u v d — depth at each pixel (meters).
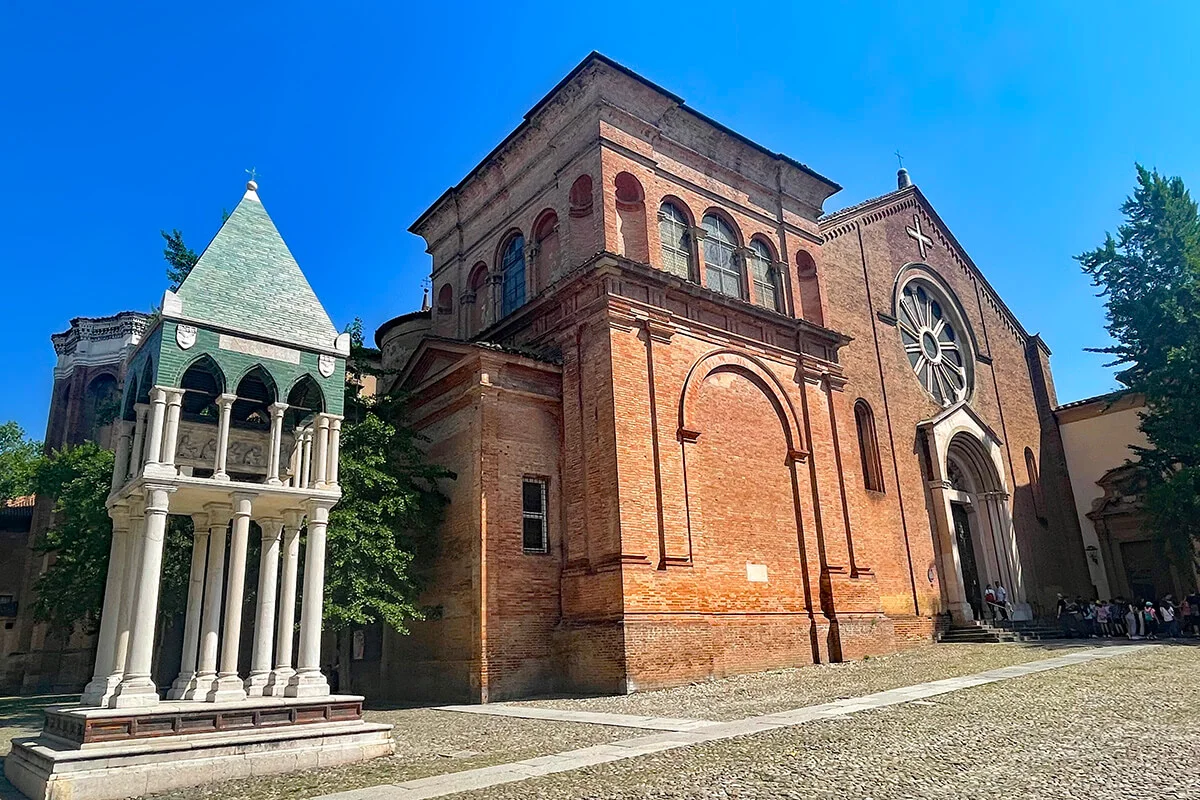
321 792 9.09
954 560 29.53
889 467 29.08
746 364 23.73
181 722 10.22
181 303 12.29
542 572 20.23
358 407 22.05
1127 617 29.97
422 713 16.92
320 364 13.67
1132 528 34.56
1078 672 16.98
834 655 22.52
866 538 25.22
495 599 19.25
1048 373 38.97
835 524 24.31
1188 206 31.92
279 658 12.63
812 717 12.38
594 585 19.33
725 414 22.70
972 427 32.84
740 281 25.47
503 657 18.97
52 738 10.62
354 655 24.31
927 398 32.03
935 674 17.67
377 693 22.70
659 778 8.61
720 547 21.16
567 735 12.34
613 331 20.61
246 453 14.34
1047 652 22.17
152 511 11.30
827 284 29.69
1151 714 11.81
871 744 10.06
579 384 21.25
